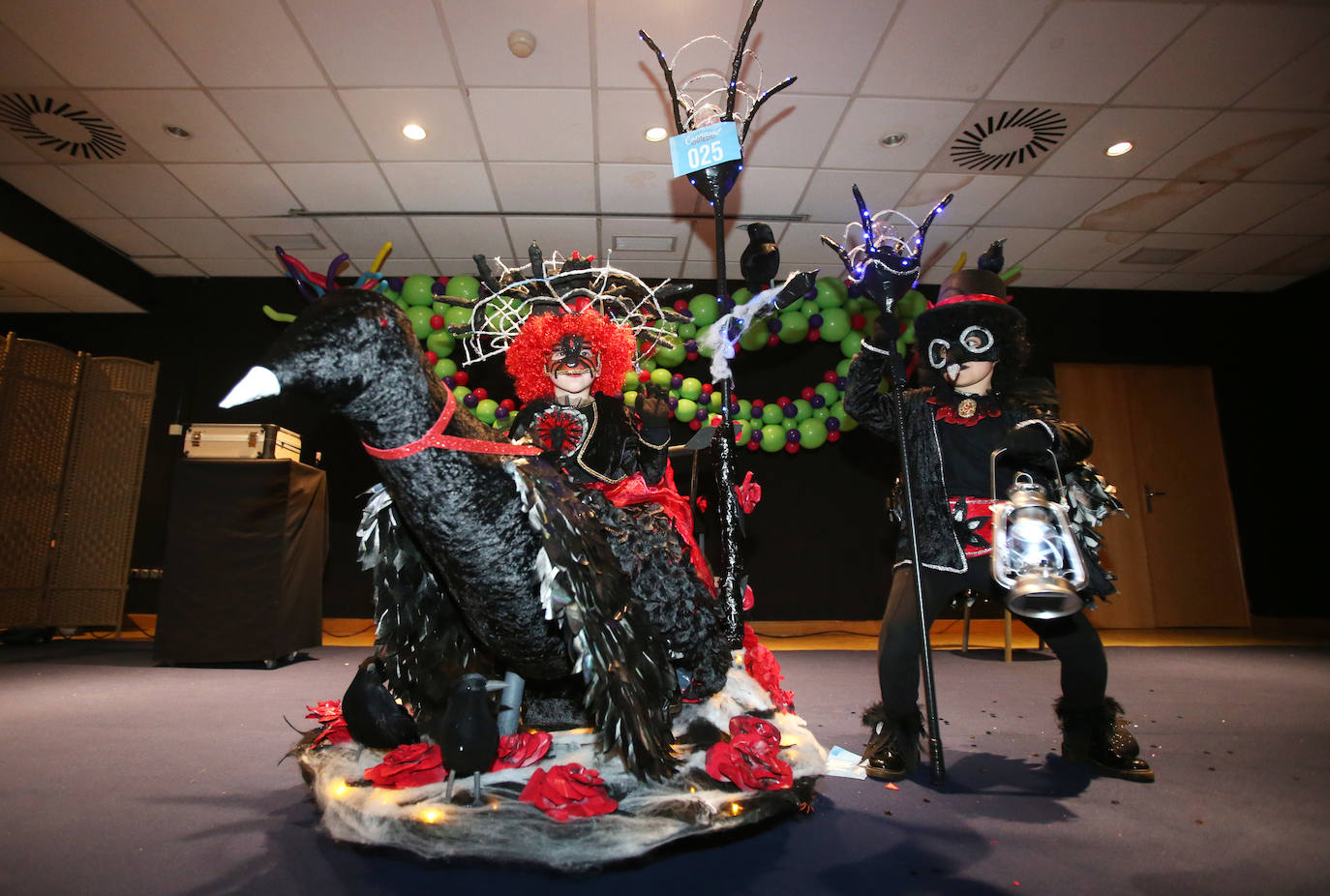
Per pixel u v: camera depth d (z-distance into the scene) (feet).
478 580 4.34
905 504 6.60
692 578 5.63
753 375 21.21
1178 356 22.61
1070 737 6.79
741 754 4.92
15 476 16.55
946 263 20.45
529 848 4.32
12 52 12.39
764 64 12.69
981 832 5.08
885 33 12.01
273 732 8.09
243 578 13.46
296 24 11.80
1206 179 16.28
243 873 4.34
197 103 13.73
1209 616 21.79
